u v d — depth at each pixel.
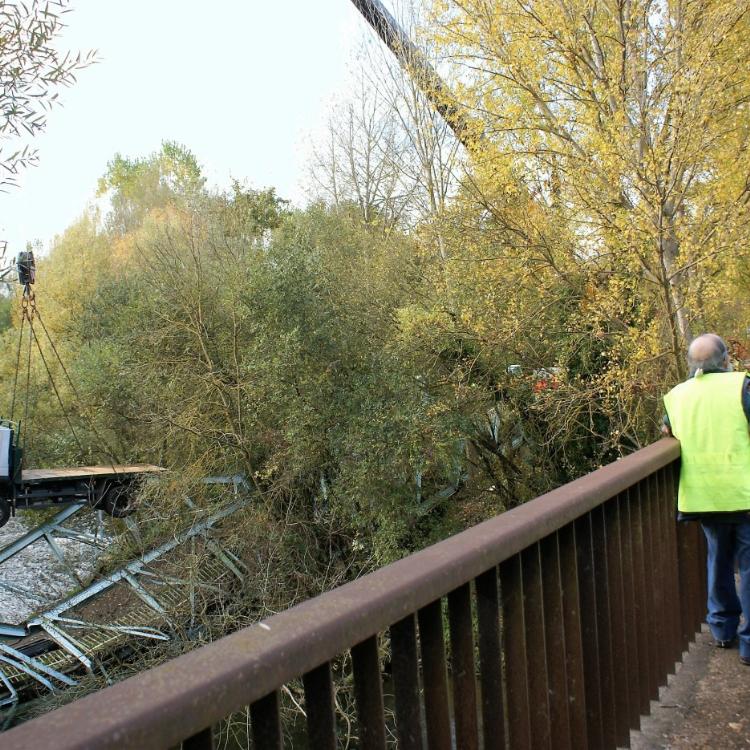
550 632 2.24
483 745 1.85
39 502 13.41
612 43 8.48
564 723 2.26
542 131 8.84
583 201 8.70
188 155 39.19
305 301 11.77
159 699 0.93
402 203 18.00
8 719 11.13
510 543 1.86
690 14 7.77
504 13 8.54
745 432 3.51
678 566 3.81
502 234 9.97
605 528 2.68
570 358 10.77
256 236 18.50
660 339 8.84
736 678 3.45
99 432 16.56
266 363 11.60
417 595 1.48
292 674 1.15
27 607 15.09
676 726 3.05
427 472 11.38
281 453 11.77
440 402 11.16
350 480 11.15
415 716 1.52
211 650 1.10
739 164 7.65
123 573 12.47
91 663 11.89
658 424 9.47
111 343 17.08
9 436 12.92
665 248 8.52
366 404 11.23
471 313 10.70
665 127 7.91
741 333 9.45
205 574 12.15
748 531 3.54
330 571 12.13
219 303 14.12
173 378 13.55
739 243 7.54
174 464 13.28
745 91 7.83
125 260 24.08
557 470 12.26
